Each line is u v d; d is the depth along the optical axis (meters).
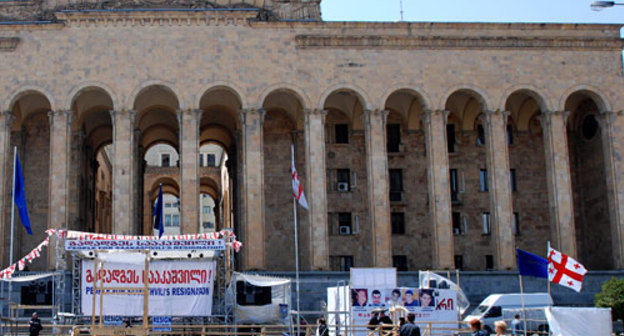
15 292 50.75
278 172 64.25
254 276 39.72
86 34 57.31
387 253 56.44
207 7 59.09
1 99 56.16
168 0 58.88
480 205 65.75
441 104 58.75
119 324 36.22
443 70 59.31
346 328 35.47
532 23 60.34
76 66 56.75
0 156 55.28
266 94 57.53
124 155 55.78
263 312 39.62
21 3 59.16
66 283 51.28
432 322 34.75
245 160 56.44
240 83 57.47
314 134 57.38
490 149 58.78
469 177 66.12
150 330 35.41
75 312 40.62
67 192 55.06
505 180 58.47
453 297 37.53
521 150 66.75
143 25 57.66
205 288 36.69
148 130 70.38
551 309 30.03
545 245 65.50
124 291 35.97
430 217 58.19
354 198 64.50
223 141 75.50
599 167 64.25
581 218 66.75
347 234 63.94
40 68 56.66
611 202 59.66
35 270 60.59
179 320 37.72
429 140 58.38
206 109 65.06
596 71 60.91
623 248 58.53
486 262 65.06
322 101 57.78
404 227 64.75
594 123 64.88
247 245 55.28
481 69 59.66
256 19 59.75
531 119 67.00
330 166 64.75
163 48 57.47
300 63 58.22
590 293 56.59
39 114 63.28
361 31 59.31
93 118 66.94
